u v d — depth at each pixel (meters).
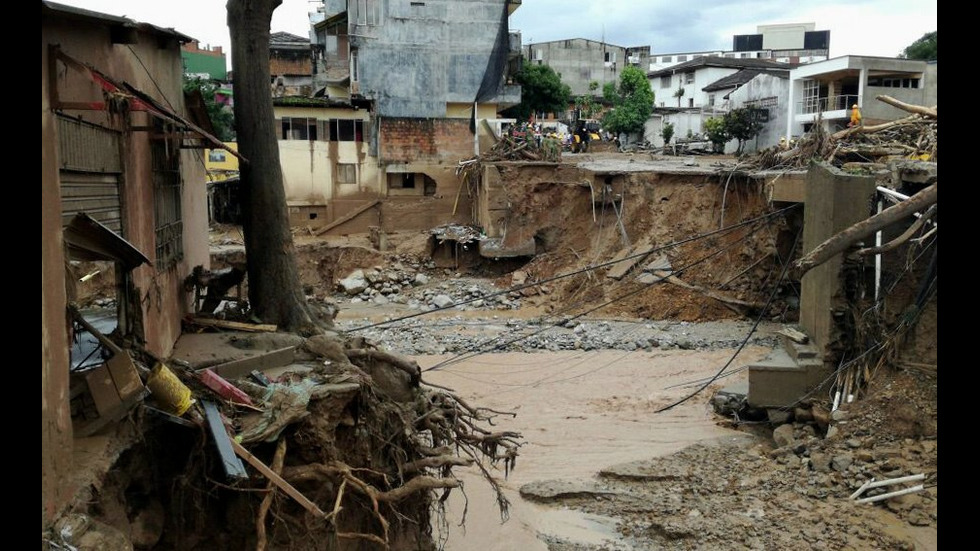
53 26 8.48
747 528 14.66
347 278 39.88
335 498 11.05
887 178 20.42
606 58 84.50
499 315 35.53
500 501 14.03
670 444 19.86
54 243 7.60
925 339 17.05
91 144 9.45
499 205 40.41
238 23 14.84
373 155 44.72
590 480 17.89
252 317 14.94
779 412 19.39
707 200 35.06
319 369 12.71
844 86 44.62
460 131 45.47
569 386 25.52
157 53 13.56
